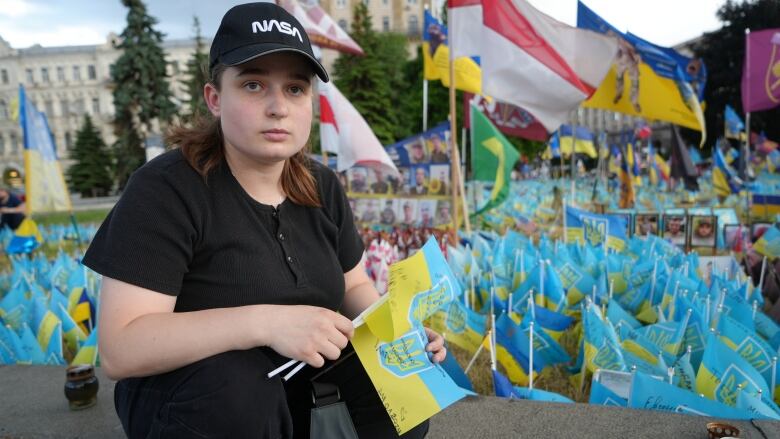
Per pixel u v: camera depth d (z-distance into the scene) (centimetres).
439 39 872
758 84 789
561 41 578
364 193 805
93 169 4119
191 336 132
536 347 325
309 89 155
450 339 355
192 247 147
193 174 151
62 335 371
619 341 322
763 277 470
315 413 153
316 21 632
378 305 149
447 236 624
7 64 7088
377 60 3562
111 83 3662
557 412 233
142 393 144
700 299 354
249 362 139
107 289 138
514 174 2591
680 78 680
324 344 135
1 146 6962
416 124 3897
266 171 161
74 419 246
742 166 1373
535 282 406
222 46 146
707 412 223
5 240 999
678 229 716
